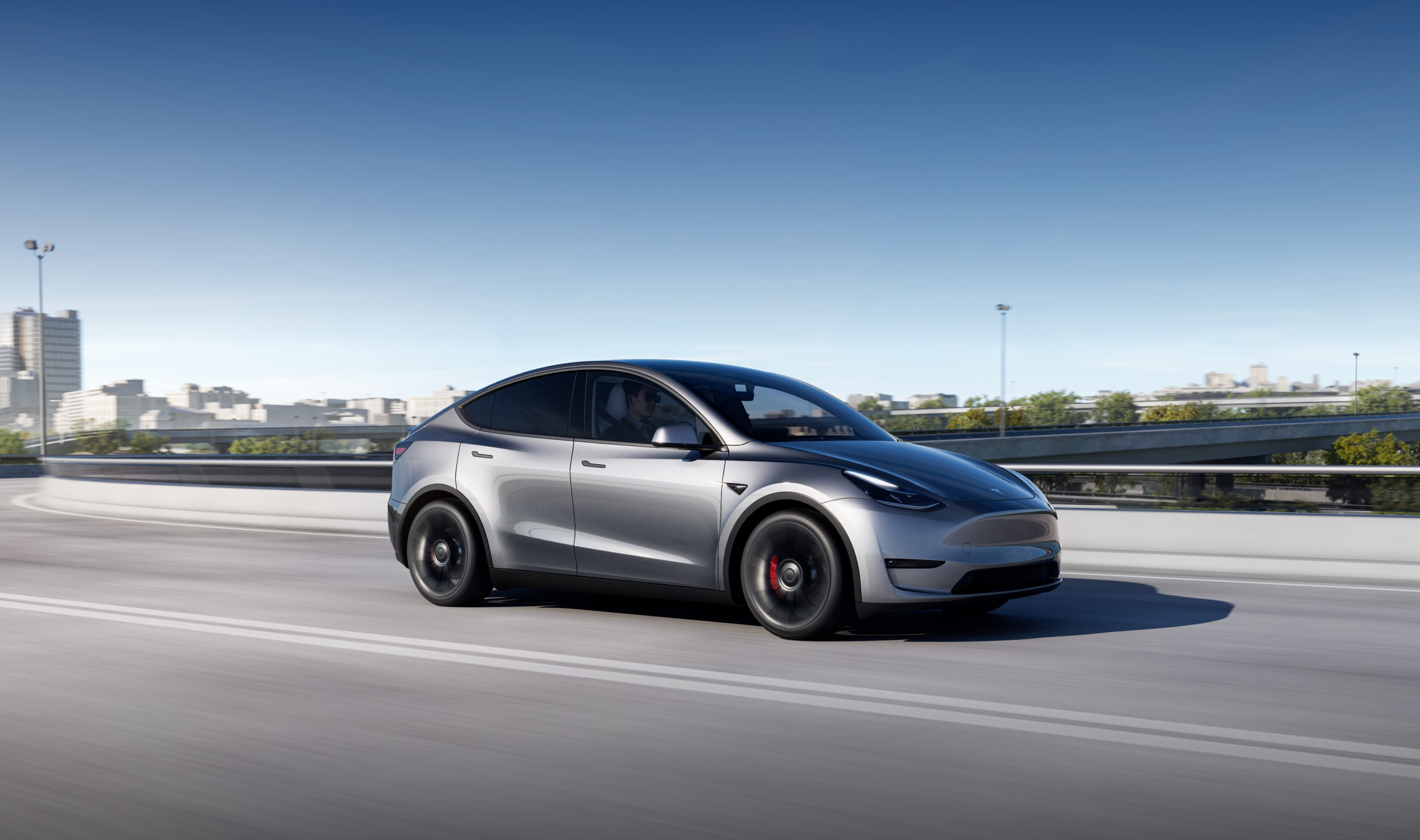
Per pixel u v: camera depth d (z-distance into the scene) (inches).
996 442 2142.0
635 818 119.9
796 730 153.3
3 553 393.7
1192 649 208.8
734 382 245.1
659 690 176.4
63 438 1807.3
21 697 173.9
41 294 1743.4
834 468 212.7
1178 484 353.4
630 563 233.8
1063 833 114.7
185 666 195.5
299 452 1804.9
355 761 140.1
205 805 124.4
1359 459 3142.2
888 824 117.4
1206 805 122.8
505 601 269.6
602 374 249.8
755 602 218.1
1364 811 120.6
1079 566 351.6
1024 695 173.0
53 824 118.7
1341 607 261.7
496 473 253.0
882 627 231.0
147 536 467.2
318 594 285.0
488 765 138.3
